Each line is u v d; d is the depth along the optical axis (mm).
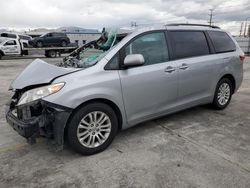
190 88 4582
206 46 4906
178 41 4434
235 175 3012
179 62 4332
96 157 3496
